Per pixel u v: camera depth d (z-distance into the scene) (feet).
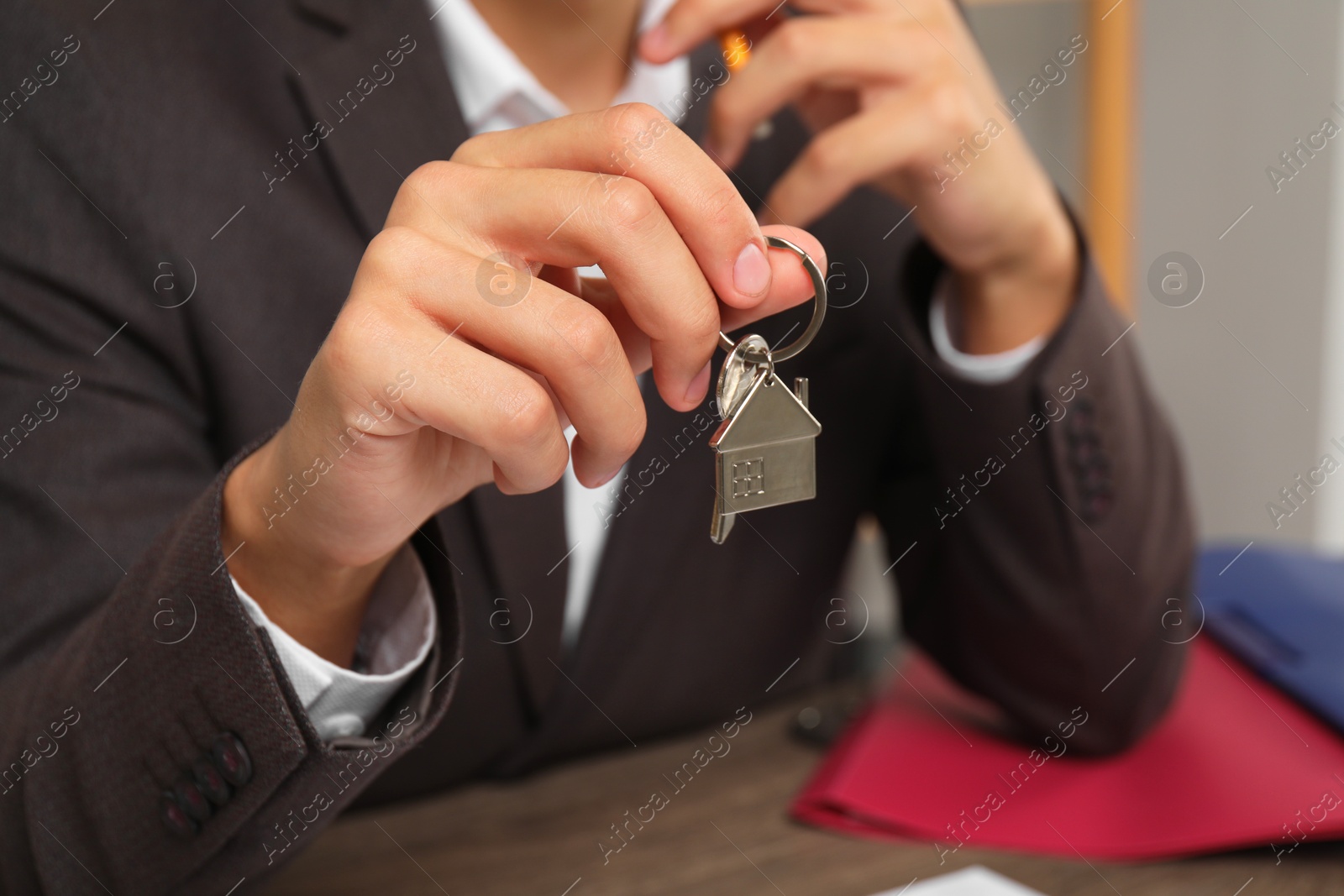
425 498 1.63
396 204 1.48
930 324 3.04
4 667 2.06
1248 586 3.40
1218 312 6.43
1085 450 2.74
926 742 2.73
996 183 2.61
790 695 3.34
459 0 2.79
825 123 2.78
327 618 1.78
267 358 2.52
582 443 1.50
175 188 2.48
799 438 1.57
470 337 1.42
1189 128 6.40
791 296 1.51
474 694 2.55
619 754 2.83
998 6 6.18
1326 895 1.93
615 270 1.40
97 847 1.73
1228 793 2.31
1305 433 6.07
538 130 1.51
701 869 2.06
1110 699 2.67
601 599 2.73
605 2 2.94
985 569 2.90
